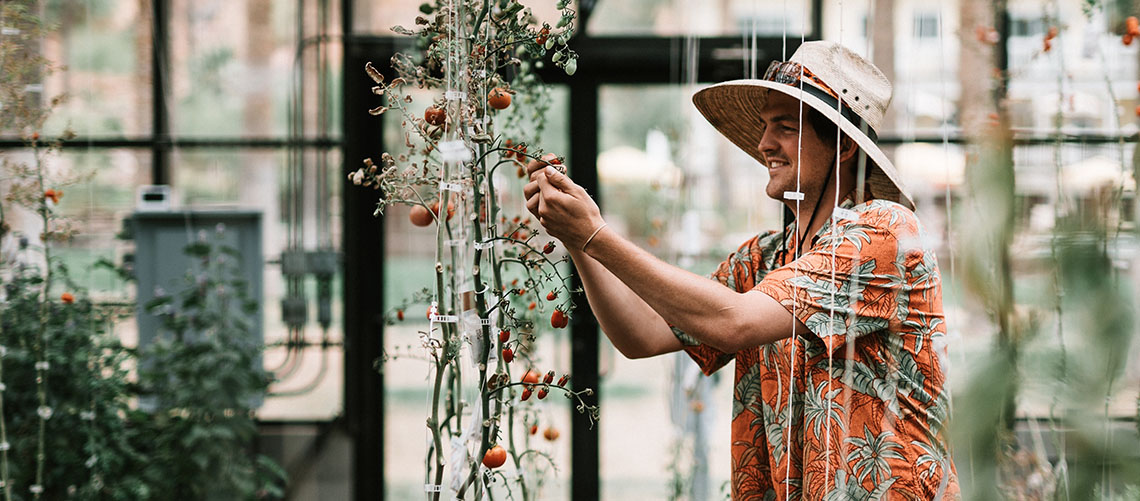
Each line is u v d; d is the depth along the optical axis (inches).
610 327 56.1
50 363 119.2
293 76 143.8
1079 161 48.3
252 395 134.5
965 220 33.1
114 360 127.8
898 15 95.0
